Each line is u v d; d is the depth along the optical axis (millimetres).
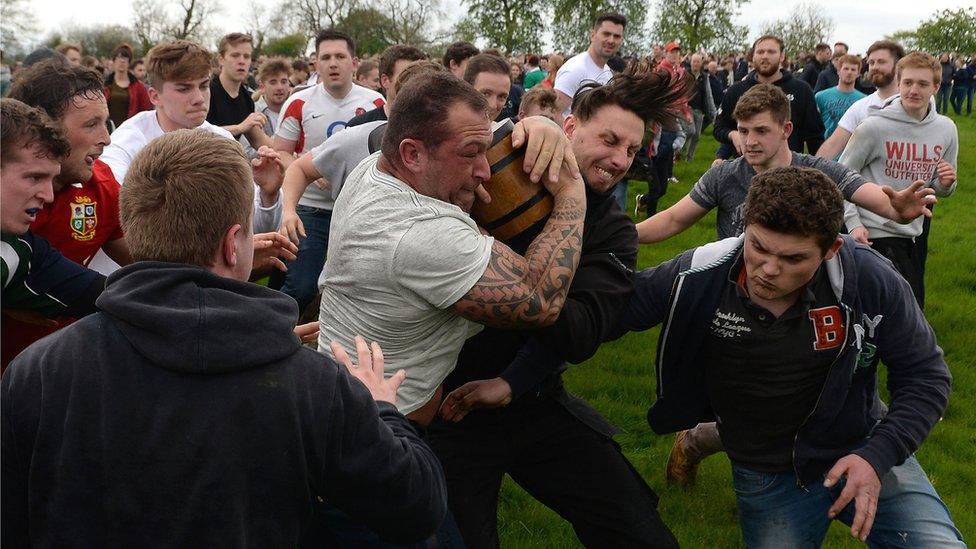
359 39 46719
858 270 2748
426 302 2283
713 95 16641
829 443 2891
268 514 1710
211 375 1658
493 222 2469
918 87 5633
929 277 8664
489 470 2947
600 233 2746
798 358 2785
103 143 3068
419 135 2215
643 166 3156
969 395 5793
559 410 3020
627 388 5664
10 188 2436
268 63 8852
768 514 2996
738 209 4652
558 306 2336
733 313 2816
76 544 1640
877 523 2900
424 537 1971
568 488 3025
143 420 1637
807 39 49750
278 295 1766
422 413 2619
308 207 5559
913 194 3432
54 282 2783
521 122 2490
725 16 39281
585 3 39562
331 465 1763
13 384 1660
